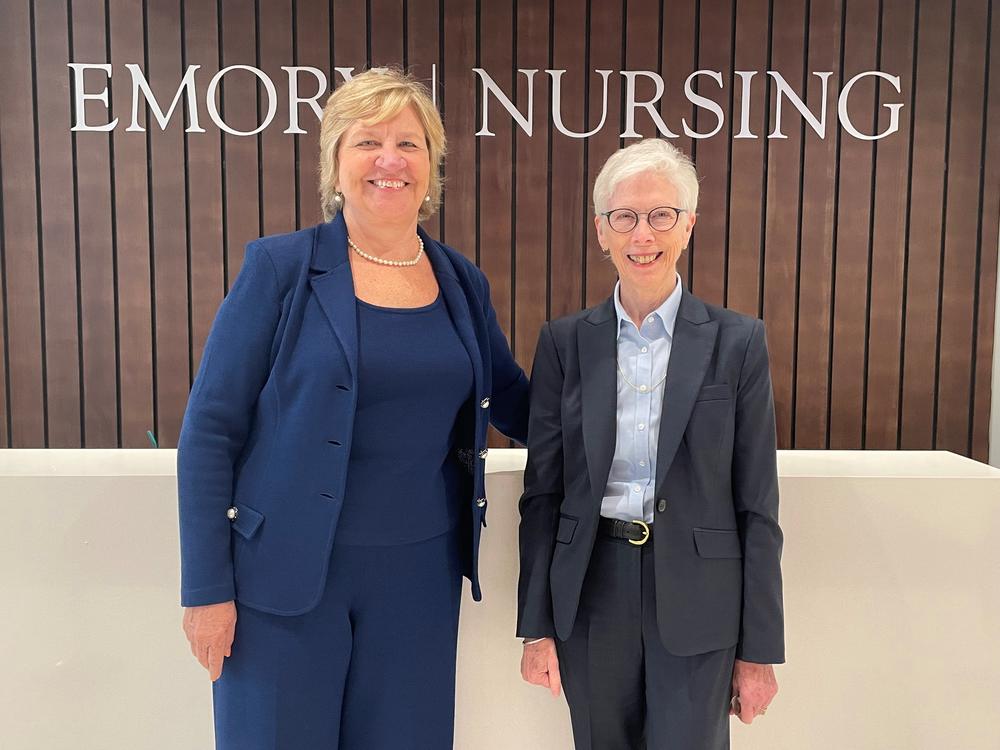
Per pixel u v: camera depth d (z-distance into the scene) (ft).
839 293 14.15
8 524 6.30
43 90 13.58
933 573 6.46
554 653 5.50
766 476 5.15
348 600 5.02
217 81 13.56
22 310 14.02
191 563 4.78
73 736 6.50
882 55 13.64
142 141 13.71
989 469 6.73
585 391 5.34
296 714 4.91
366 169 5.05
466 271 5.69
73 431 14.25
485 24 13.56
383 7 13.47
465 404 5.46
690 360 5.15
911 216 13.99
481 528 6.07
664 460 5.05
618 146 13.79
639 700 5.40
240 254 13.96
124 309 14.06
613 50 13.61
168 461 6.81
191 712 6.50
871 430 14.43
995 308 14.17
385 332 5.04
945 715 6.59
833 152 13.84
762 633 5.11
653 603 5.15
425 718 5.29
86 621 6.40
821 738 6.64
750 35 13.60
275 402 4.89
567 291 14.10
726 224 13.99
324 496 4.85
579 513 5.28
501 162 13.83
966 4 13.53
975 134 13.79
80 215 13.84
